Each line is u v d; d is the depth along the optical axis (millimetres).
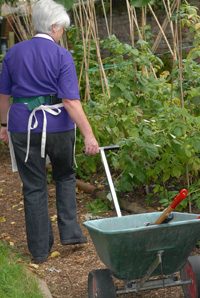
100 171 5922
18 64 3422
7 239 4164
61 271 3502
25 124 3443
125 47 4387
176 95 4523
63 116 3477
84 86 6199
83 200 5152
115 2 9695
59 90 3383
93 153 3420
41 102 3408
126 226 2723
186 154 4137
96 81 6117
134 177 4602
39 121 3434
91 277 2783
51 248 3959
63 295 3154
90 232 2586
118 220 2709
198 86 4461
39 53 3396
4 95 3564
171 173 4410
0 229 4453
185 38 8539
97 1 9836
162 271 2582
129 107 4516
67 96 3357
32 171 3555
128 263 2523
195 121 4098
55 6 3465
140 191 5105
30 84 3408
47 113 3434
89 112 4930
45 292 3080
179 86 4457
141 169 4449
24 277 3242
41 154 3479
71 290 3213
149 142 4207
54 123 3447
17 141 3504
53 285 3289
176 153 4242
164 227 2402
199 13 8422
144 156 4305
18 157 3549
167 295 3049
